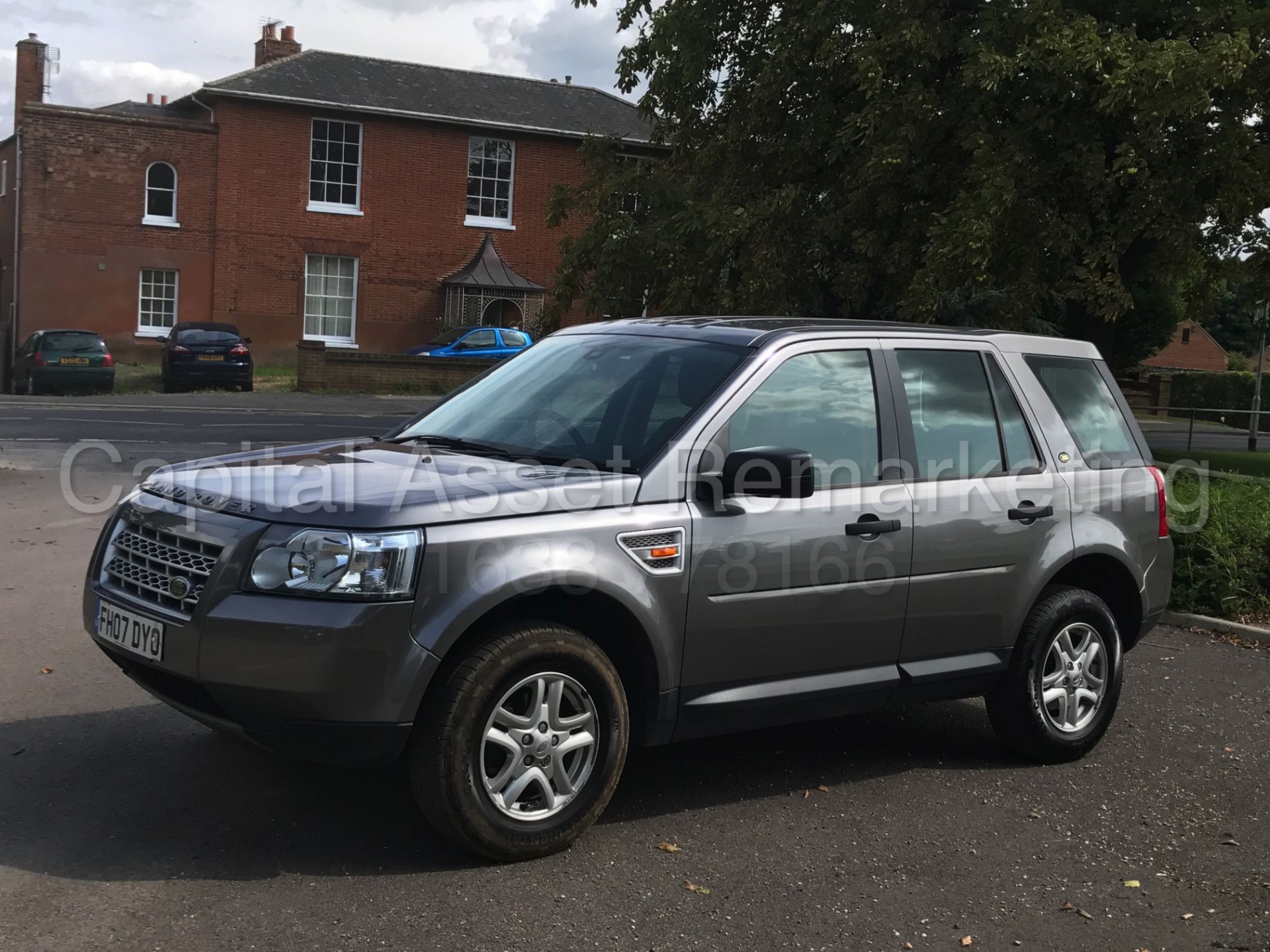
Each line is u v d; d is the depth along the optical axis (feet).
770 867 14.15
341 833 14.37
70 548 30.60
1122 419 19.98
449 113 111.75
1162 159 41.09
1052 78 40.55
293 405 79.82
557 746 13.92
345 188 110.11
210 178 105.60
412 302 112.98
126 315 104.32
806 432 15.90
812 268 48.57
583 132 116.37
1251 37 40.96
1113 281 41.09
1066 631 18.37
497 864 13.75
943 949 12.35
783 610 15.35
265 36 132.05
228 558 13.07
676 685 14.69
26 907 12.14
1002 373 18.34
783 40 45.91
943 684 17.15
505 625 13.62
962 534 16.97
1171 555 20.10
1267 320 63.10
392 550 12.83
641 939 12.16
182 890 12.71
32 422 60.29
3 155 108.78
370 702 12.72
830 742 19.07
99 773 15.98
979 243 39.50
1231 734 20.16
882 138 43.62
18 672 20.31
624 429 15.43
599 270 51.98
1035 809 16.48
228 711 12.98
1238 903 13.70
